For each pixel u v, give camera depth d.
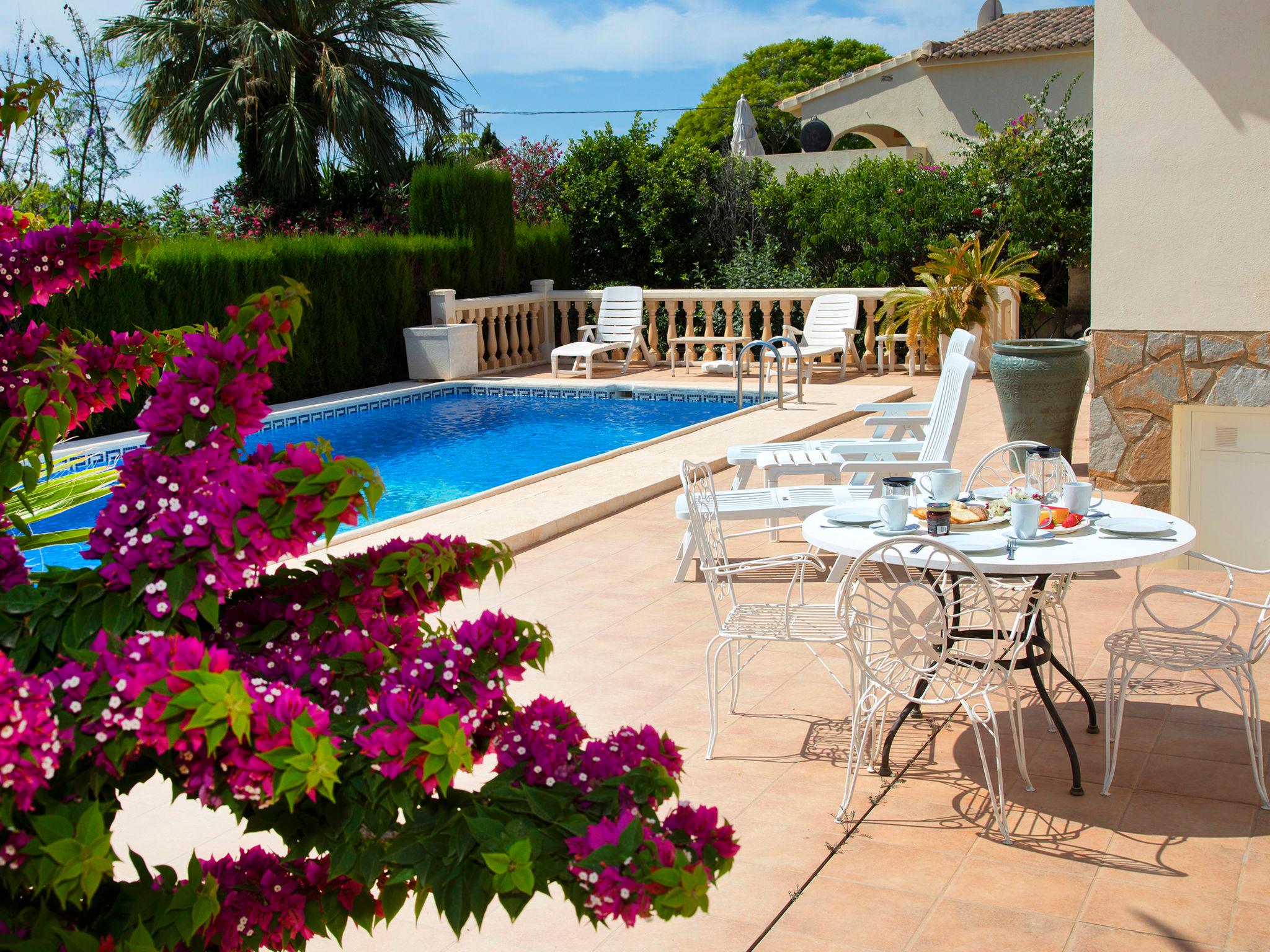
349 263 13.45
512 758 1.71
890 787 3.58
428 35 22.38
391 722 1.57
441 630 1.96
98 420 10.26
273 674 1.73
